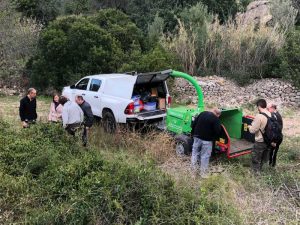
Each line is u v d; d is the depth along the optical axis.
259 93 17.31
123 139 10.58
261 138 8.75
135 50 18.11
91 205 6.30
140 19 26.98
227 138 9.24
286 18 21.09
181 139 9.88
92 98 12.62
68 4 29.56
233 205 6.73
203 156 8.90
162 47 18.42
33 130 9.30
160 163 9.23
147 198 6.36
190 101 17.14
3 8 22.69
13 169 7.55
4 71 19.77
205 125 8.74
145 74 11.35
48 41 18.00
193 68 18.97
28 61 19.48
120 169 7.04
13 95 18.70
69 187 6.85
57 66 18.05
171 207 6.29
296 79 16.81
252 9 24.59
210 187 7.40
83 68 17.28
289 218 6.54
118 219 6.17
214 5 26.48
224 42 19.25
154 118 11.72
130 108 11.41
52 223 6.22
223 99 17.28
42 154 7.90
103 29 18.06
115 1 30.16
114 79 12.00
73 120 9.80
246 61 18.89
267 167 8.88
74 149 8.67
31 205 6.72
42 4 28.38
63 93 13.94
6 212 6.42
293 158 10.19
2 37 20.70
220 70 19.20
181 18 23.84
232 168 9.02
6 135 9.17
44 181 7.20
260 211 6.60
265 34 19.06
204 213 6.19
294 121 14.34
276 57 18.64
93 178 6.82
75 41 17.48
